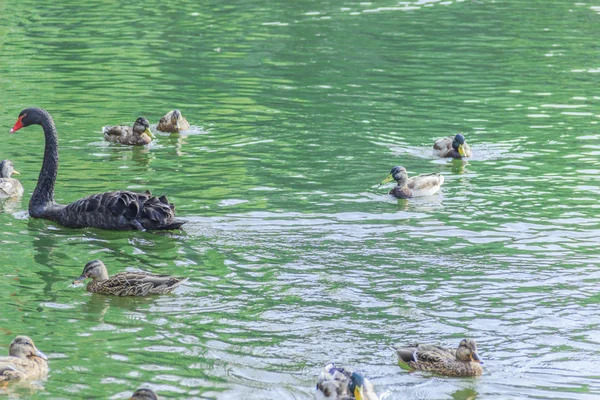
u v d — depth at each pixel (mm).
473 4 49781
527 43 40375
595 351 14141
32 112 20203
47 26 41750
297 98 31125
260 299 15812
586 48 39500
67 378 12930
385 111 29688
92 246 18406
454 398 12750
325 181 22844
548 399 12727
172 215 19375
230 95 31391
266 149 25531
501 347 14250
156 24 42906
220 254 17922
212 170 23547
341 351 14023
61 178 22703
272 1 49531
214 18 44656
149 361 13531
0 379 12555
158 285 16031
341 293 16062
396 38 40969
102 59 35906
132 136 25828
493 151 25672
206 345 14094
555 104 30750
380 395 12781
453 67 35875
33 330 14438
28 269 17078
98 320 14914
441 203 21375
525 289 16375
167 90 31812
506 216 20406
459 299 15930
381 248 18344
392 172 22047
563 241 18844
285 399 12578
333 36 41125
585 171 23828
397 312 15383
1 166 22359
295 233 19141
